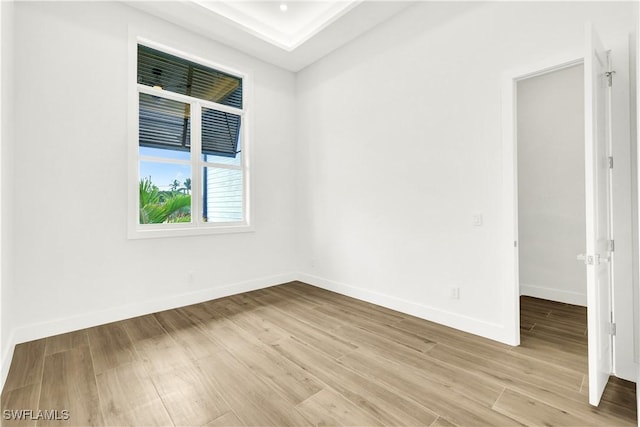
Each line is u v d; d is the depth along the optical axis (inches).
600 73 74.2
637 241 76.0
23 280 100.0
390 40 131.6
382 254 137.1
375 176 139.3
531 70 92.1
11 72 92.0
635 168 76.5
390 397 70.9
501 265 99.3
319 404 68.5
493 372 81.1
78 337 104.1
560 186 142.5
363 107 144.0
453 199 111.5
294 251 185.0
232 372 82.1
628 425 61.1
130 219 122.6
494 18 100.3
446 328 111.3
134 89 124.0
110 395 72.1
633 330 76.8
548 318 121.0
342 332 108.4
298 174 183.2
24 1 100.7
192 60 144.6
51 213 105.6
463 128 108.3
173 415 65.2
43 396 71.5
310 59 167.9
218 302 143.6
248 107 162.7
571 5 85.4
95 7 115.1
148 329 111.4
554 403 68.1
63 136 107.9
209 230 147.2
